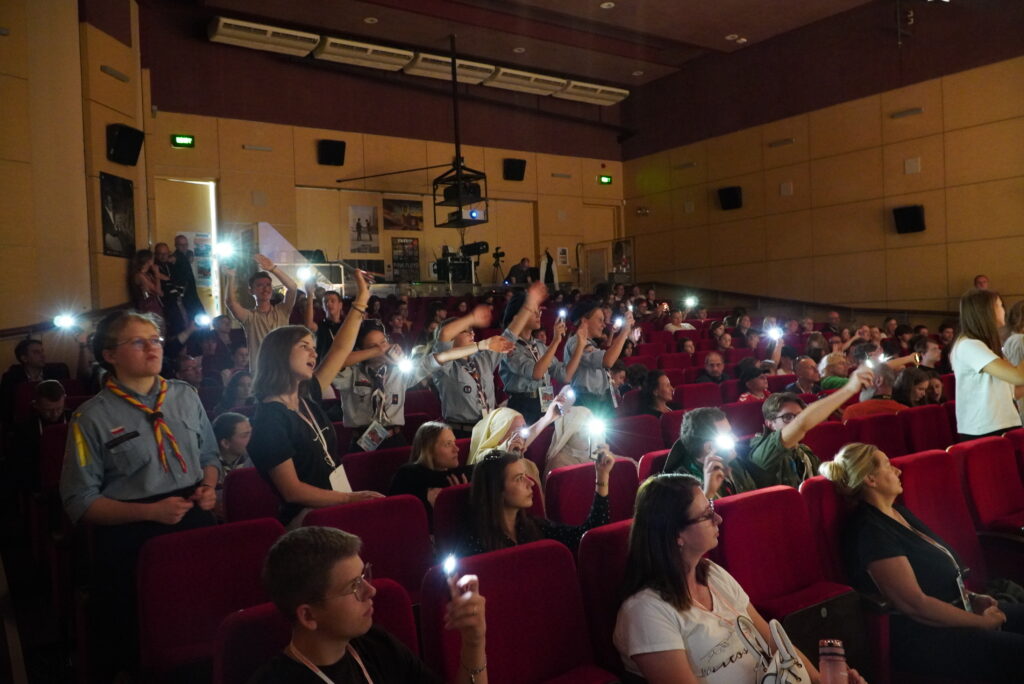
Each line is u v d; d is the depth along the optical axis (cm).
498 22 1279
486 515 268
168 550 234
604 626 240
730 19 1357
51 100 815
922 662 264
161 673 223
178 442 261
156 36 1234
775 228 1474
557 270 1675
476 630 173
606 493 283
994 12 1176
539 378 439
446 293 1477
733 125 1534
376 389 423
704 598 233
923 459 338
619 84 1686
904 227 1280
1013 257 1171
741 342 1105
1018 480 376
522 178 1628
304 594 159
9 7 776
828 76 1379
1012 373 368
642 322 1239
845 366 597
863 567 279
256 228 1321
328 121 1409
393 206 1488
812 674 223
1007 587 310
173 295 919
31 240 786
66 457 246
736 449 344
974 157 1206
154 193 1145
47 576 414
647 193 1716
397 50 1346
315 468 275
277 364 271
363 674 171
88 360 756
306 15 1226
